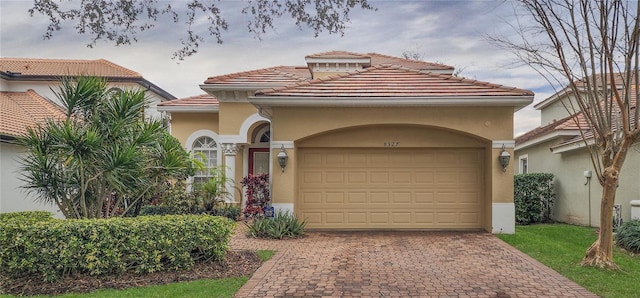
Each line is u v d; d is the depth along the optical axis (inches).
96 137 364.5
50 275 315.9
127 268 335.6
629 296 289.0
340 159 576.1
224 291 298.8
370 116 543.8
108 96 408.8
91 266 319.9
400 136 564.7
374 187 573.0
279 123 548.1
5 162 583.8
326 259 397.1
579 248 444.5
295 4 327.3
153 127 414.0
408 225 569.6
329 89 552.1
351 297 289.3
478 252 425.4
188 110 751.1
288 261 388.8
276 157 545.3
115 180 370.0
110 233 327.6
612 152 360.2
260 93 534.3
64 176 379.6
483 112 535.5
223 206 683.4
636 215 514.3
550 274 341.7
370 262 385.4
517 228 604.1
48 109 748.6
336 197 573.9
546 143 790.5
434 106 536.4
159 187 562.3
